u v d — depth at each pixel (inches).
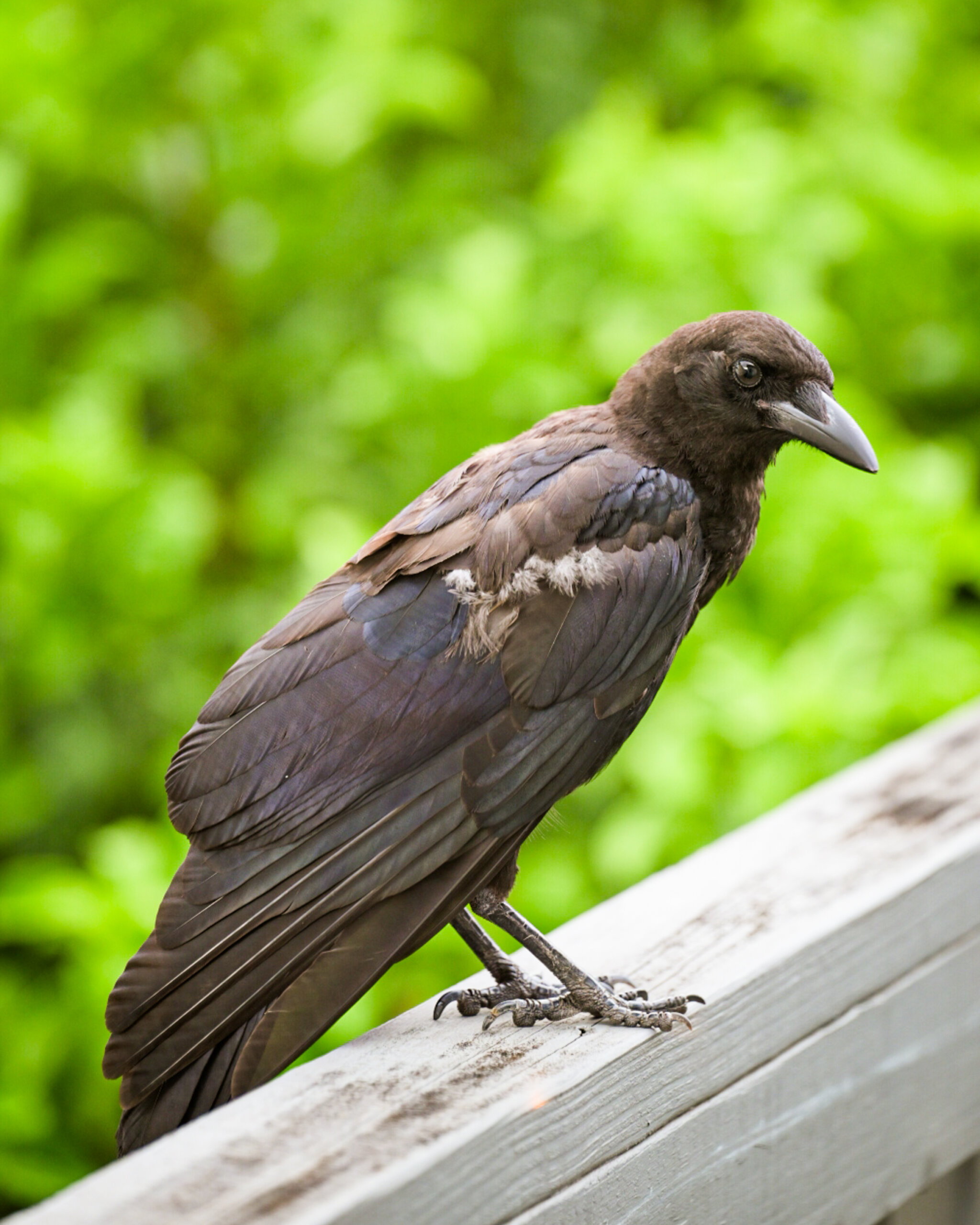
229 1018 167.5
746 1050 171.8
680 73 426.6
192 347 411.8
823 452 218.5
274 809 180.5
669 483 209.0
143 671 391.5
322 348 406.3
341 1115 145.6
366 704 186.4
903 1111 191.5
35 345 392.2
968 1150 202.4
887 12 388.2
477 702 188.4
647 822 309.9
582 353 354.6
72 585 351.3
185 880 177.0
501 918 185.6
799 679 305.7
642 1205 163.6
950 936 195.5
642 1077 161.9
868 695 307.9
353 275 417.7
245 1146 139.3
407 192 417.7
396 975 313.9
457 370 339.9
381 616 191.9
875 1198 189.3
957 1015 197.9
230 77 397.1
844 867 194.1
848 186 365.7
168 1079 166.1
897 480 325.4
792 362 218.2
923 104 404.5
